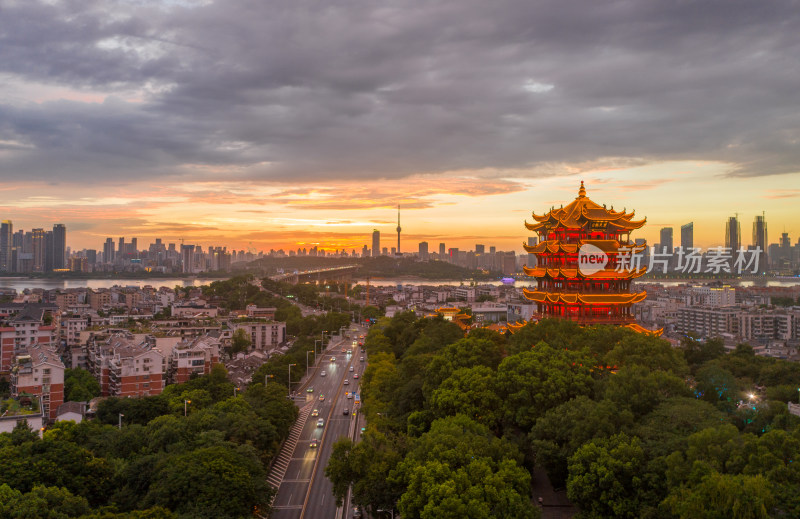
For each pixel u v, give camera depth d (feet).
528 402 418.72
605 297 566.77
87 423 558.56
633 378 386.73
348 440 421.18
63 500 362.74
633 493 318.24
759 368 507.71
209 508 365.20
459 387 450.71
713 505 266.57
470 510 303.89
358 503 387.75
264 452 524.52
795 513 256.93
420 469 336.49
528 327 531.91
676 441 319.47
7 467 395.14
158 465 417.49
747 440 294.66
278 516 449.48
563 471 375.25
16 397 645.51
